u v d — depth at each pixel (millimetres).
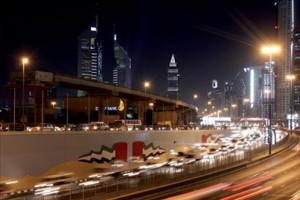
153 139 93750
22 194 53594
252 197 45312
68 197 42875
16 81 117312
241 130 158375
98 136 76562
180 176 57719
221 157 80250
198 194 44469
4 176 58062
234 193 46594
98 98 155875
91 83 138000
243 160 82438
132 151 85688
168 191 51344
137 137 87875
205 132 123250
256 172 70562
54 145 66688
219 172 66250
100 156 76625
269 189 51875
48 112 157625
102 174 73188
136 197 46781
